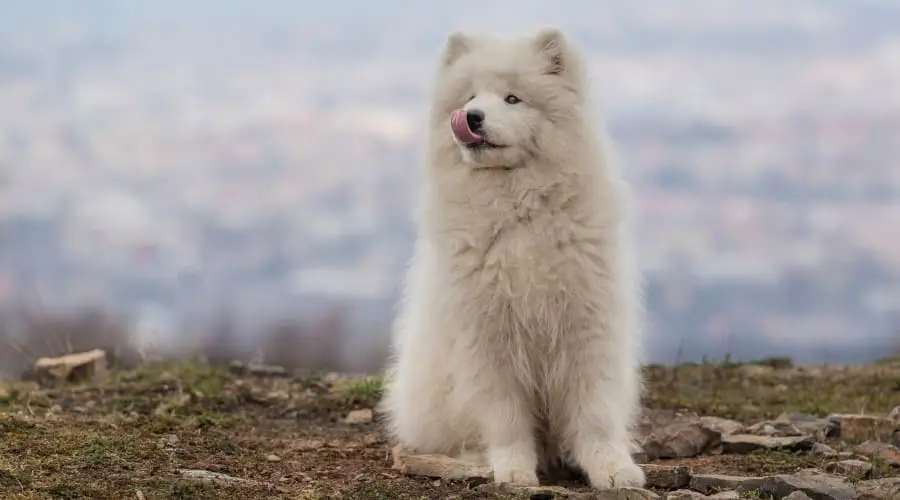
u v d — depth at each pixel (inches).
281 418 389.1
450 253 288.4
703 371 491.2
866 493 255.0
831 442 332.2
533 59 294.2
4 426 299.3
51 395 403.2
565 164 283.3
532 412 300.4
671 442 319.0
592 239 281.1
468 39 310.5
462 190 289.0
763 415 389.1
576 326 284.2
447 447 313.7
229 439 323.6
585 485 290.5
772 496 259.1
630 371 298.7
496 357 290.4
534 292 280.1
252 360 514.9
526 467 283.9
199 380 442.3
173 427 332.8
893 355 542.3
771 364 523.8
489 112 279.4
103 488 246.4
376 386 422.6
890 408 402.3
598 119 300.7
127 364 510.6
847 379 472.1
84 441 289.0
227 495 251.4
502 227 283.3
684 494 249.8
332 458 311.9
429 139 303.1
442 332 295.1
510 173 284.7
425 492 264.8
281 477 278.7
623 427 294.2
